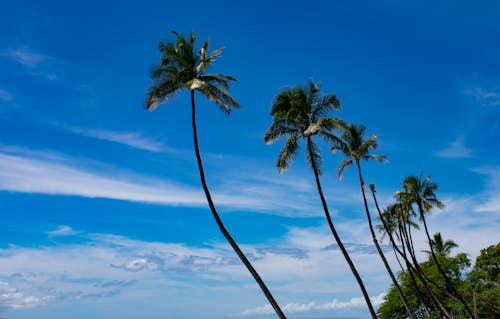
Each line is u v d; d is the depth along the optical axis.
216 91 26.83
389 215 56.31
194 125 26.61
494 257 63.25
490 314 52.66
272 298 25.03
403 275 62.72
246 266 25.70
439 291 59.12
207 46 27.03
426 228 49.06
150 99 26.36
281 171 31.38
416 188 49.38
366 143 38.16
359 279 30.55
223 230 25.89
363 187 38.38
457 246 63.38
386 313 63.00
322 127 31.59
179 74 25.98
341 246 31.19
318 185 31.72
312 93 32.22
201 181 26.42
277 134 32.03
